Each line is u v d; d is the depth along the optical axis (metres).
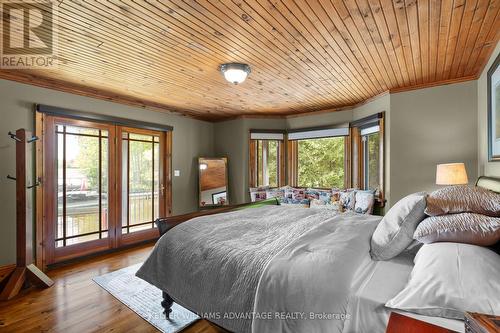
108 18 1.90
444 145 3.23
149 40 2.23
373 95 3.90
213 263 1.56
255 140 5.21
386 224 1.56
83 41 2.25
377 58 2.61
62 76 3.08
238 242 1.68
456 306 0.90
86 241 3.66
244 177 5.16
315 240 1.59
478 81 3.03
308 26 2.02
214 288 1.49
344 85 3.43
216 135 5.64
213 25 2.00
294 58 2.59
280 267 1.29
